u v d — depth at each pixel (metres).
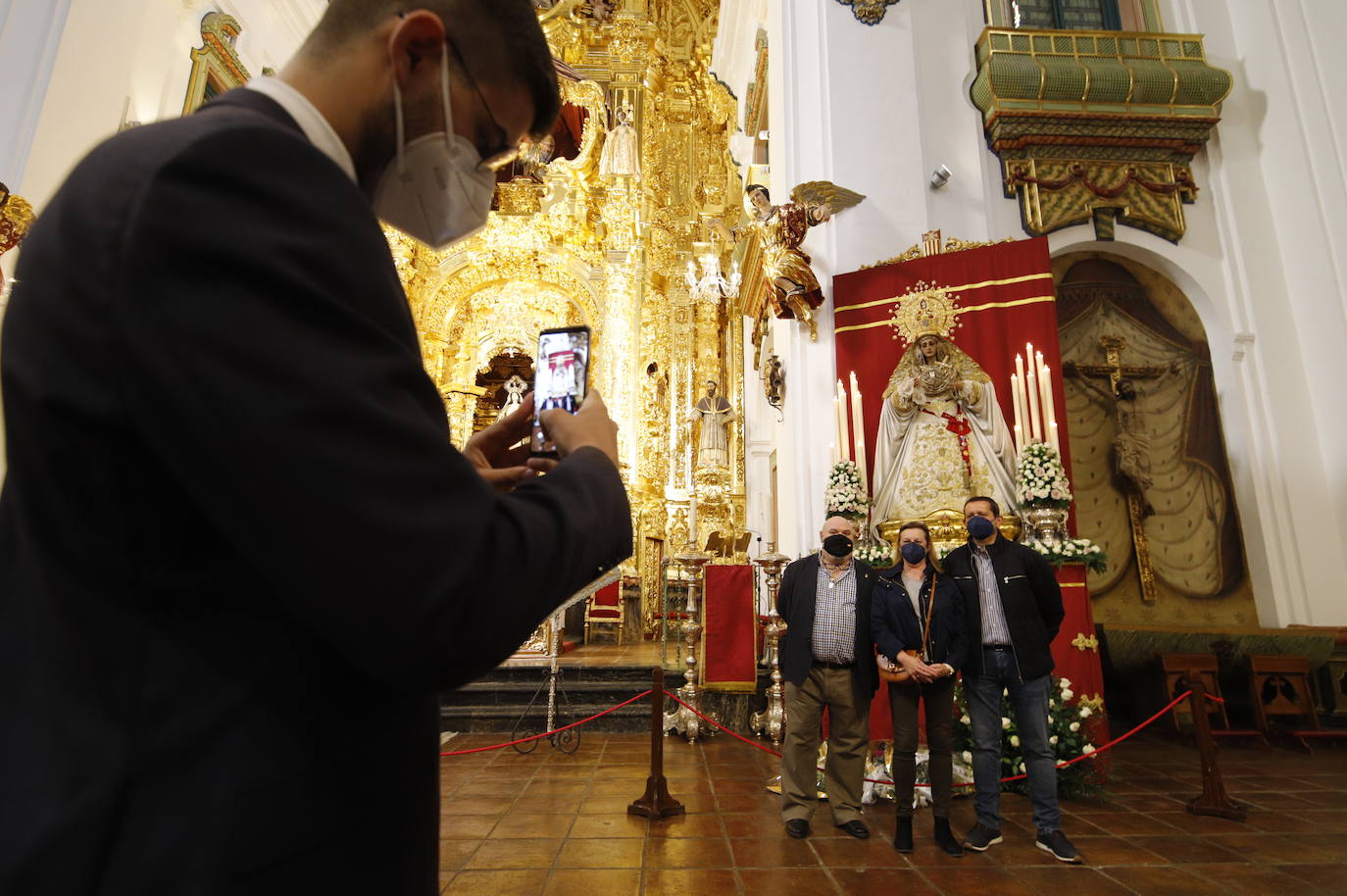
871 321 6.87
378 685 0.57
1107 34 7.92
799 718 4.16
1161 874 3.44
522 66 0.77
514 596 0.50
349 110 0.69
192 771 0.48
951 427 6.32
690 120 16.42
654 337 14.84
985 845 3.77
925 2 8.19
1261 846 3.83
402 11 0.71
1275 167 8.03
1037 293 6.35
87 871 0.45
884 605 4.06
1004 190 7.77
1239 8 8.49
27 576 0.50
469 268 15.23
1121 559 7.66
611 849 3.75
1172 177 7.95
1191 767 5.70
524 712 7.03
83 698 0.48
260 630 0.52
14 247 5.70
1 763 0.48
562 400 0.83
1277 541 7.37
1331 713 6.69
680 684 7.54
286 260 0.48
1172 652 7.01
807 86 7.89
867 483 6.49
